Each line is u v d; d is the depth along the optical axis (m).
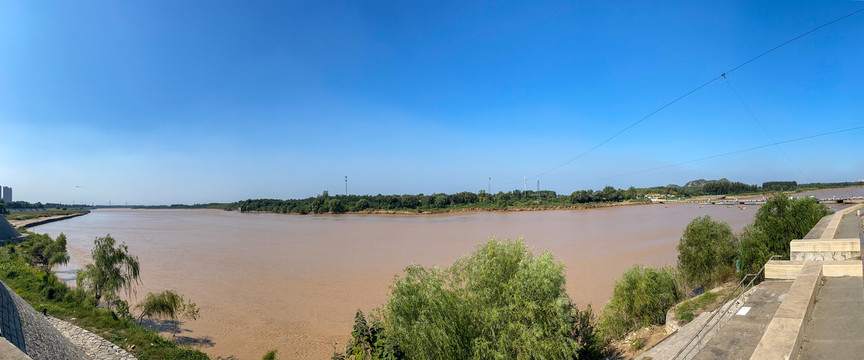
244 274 43.69
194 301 33.72
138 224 137.62
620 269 41.09
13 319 15.00
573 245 58.62
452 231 88.62
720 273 27.84
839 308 9.98
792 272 14.29
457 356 15.79
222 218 175.38
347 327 27.61
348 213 188.12
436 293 16.14
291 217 171.62
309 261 51.19
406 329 15.58
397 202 199.12
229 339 25.77
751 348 9.26
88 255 60.53
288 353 23.84
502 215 148.50
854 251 16.53
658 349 16.75
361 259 52.19
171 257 55.84
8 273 31.27
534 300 16.20
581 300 30.88
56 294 27.42
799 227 24.61
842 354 7.69
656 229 78.62
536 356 15.23
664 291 23.23
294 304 32.56
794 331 8.10
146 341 22.05
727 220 91.06
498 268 17.56
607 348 20.38
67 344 18.50
